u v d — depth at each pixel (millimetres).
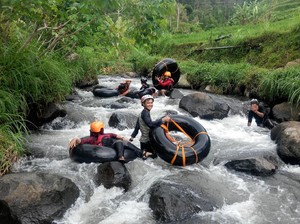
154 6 7059
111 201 4461
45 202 4023
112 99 10195
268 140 6793
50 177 4387
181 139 6660
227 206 4379
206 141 5492
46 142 6387
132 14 7395
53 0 6629
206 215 4125
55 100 7820
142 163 5445
